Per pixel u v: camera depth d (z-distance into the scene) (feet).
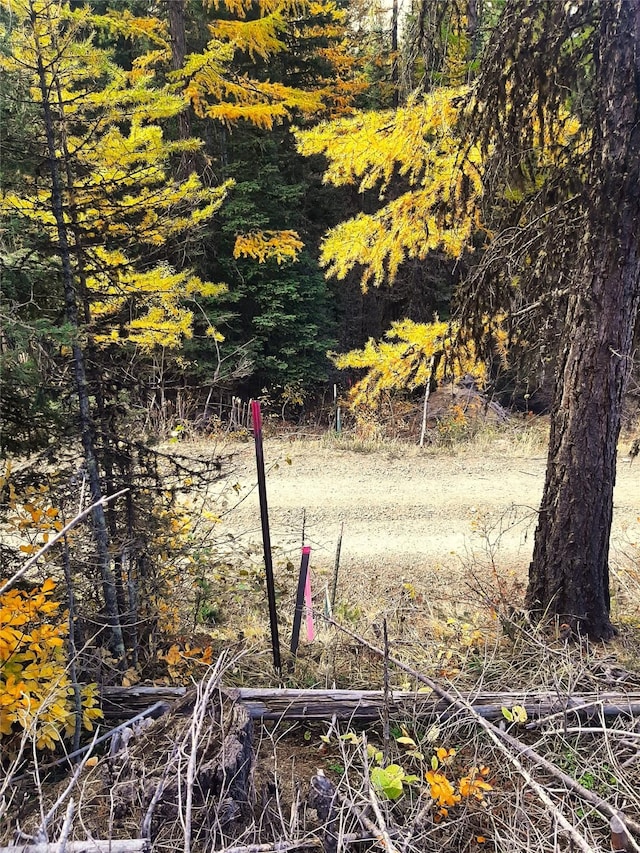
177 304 15.70
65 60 10.68
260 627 15.23
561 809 9.18
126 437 12.47
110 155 11.34
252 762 9.14
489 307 14.78
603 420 13.41
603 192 12.03
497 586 17.57
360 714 11.45
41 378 10.54
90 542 12.05
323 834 8.18
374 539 22.76
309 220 52.24
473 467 31.42
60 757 10.11
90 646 12.00
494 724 11.24
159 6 39.81
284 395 45.60
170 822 7.84
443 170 15.46
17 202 10.48
